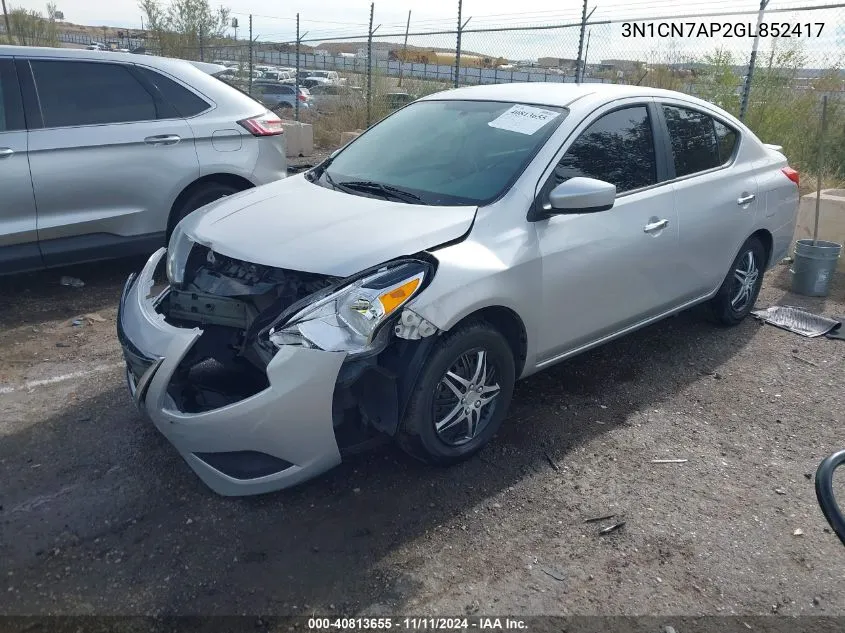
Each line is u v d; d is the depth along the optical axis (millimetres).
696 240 4441
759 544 2986
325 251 3031
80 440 3525
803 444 3797
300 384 2783
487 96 4285
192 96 5762
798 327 5410
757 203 4992
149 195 5473
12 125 4957
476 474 3371
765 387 4426
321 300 2850
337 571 2729
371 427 3109
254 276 3189
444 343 3094
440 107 4375
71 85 5234
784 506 3250
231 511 3039
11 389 4008
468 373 3281
